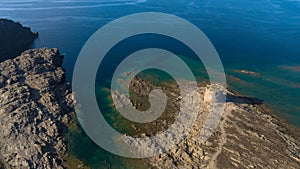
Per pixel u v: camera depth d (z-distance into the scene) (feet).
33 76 291.99
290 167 213.05
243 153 223.71
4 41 409.69
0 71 289.33
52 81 289.53
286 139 242.37
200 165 214.07
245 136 239.71
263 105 293.43
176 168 212.23
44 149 224.12
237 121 256.11
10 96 259.80
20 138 230.07
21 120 241.14
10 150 223.10
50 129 239.30
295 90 325.62
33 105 256.32
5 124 239.71
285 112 285.23
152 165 216.13
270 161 217.56
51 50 353.51
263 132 246.47
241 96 304.71
